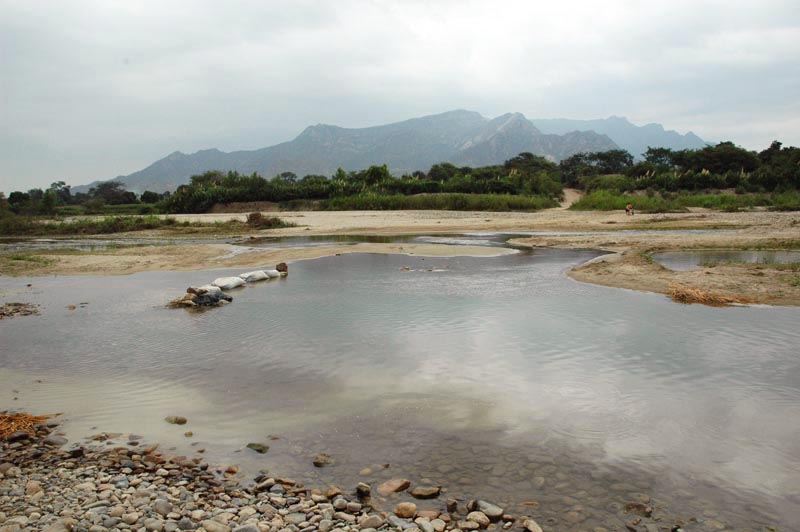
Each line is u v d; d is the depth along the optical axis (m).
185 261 25.70
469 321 12.69
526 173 108.62
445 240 34.66
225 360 10.17
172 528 4.95
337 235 40.09
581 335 11.38
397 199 67.62
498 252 27.08
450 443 6.70
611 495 5.50
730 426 7.05
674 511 5.20
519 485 5.72
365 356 10.18
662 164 109.31
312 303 15.26
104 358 10.50
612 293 15.91
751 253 24.64
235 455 6.51
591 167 134.88
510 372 9.19
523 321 12.62
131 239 42.12
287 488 5.71
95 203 91.12
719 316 12.91
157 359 10.36
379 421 7.37
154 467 6.21
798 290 15.20
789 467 6.02
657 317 12.86
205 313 14.39
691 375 8.93
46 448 6.77
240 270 22.41
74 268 24.06
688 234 33.53
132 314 14.48
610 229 40.12
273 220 47.66
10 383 9.20
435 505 5.37
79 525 5.02
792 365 9.34
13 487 5.80
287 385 8.80
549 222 46.41
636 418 7.34
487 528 4.95
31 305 16.00
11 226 48.62
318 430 7.14
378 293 16.52
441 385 8.64
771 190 82.69
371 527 4.96
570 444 6.63
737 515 5.13
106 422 7.57
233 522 5.07
